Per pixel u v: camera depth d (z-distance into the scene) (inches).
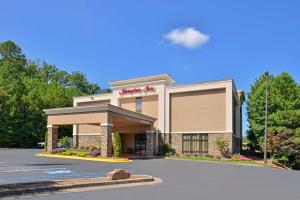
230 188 613.6
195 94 1515.7
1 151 1699.1
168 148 1537.9
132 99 1685.5
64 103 2576.3
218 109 1451.8
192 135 1505.9
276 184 689.6
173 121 1555.1
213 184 664.4
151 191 550.9
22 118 2276.1
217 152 1434.5
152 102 1619.1
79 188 559.2
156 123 1585.9
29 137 2295.8
